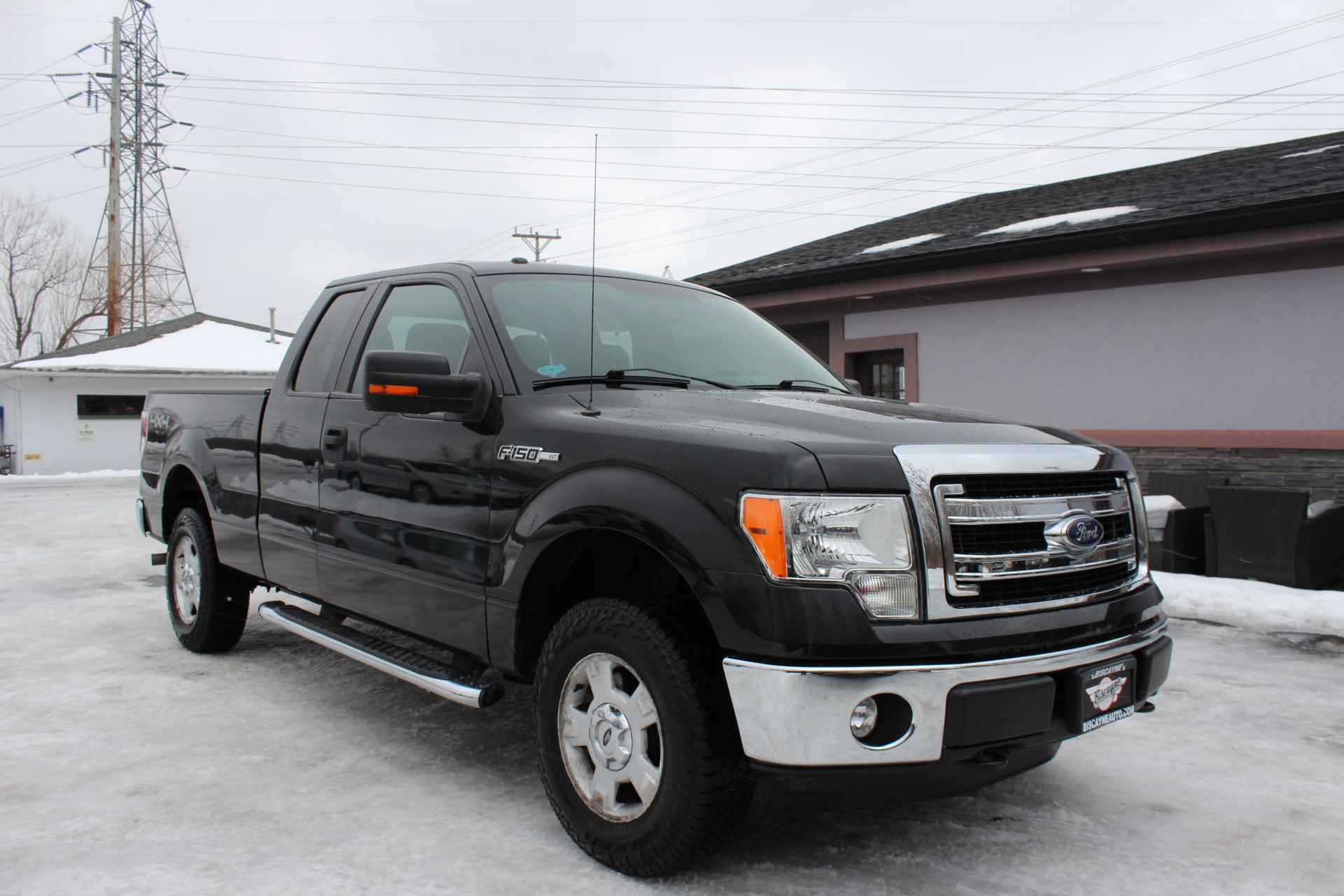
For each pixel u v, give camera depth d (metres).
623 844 2.68
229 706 4.34
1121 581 2.84
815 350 11.60
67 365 24.84
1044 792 3.42
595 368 3.44
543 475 2.95
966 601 2.46
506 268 3.77
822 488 2.39
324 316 4.43
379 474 3.63
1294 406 7.88
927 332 10.21
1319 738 3.98
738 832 2.82
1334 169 7.89
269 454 4.38
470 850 2.89
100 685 4.68
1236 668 5.02
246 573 4.67
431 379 3.08
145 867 2.77
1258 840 3.02
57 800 3.27
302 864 2.79
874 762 2.35
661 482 2.62
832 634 2.32
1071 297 9.16
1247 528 6.90
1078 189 11.61
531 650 3.09
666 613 2.63
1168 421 8.58
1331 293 7.67
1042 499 2.63
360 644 3.73
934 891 2.66
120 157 32.22
